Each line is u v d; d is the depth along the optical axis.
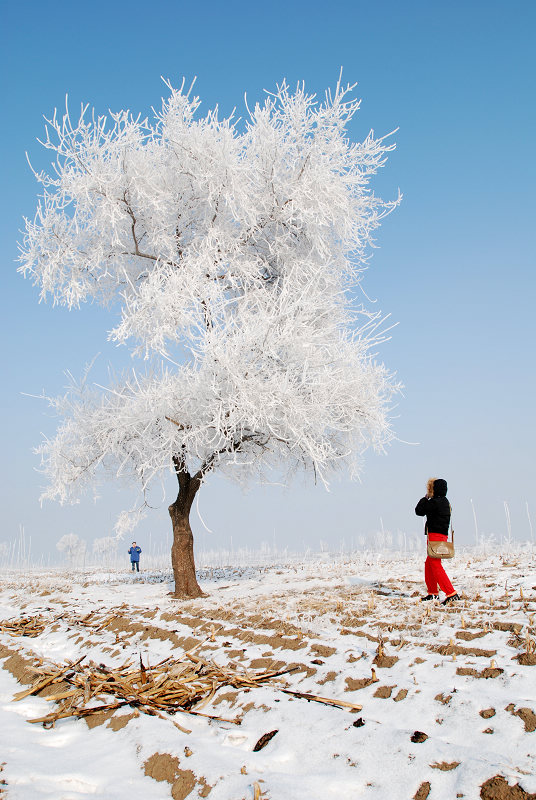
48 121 10.24
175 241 11.61
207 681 5.18
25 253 11.26
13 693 5.48
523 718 3.54
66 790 3.35
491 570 10.35
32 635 8.17
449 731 3.63
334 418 11.32
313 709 4.20
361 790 3.14
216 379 9.96
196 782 3.34
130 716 4.42
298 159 11.57
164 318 9.77
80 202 10.96
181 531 11.55
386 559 16.23
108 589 13.09
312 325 10.74
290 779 3.30
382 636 5.90
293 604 8.20
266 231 12.14
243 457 12.37
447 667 4.61
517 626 5.57
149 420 10.43
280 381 9.91
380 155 11.70
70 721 4.63
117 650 6.56
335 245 12.34
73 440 11.83
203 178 11.05
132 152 10.86
